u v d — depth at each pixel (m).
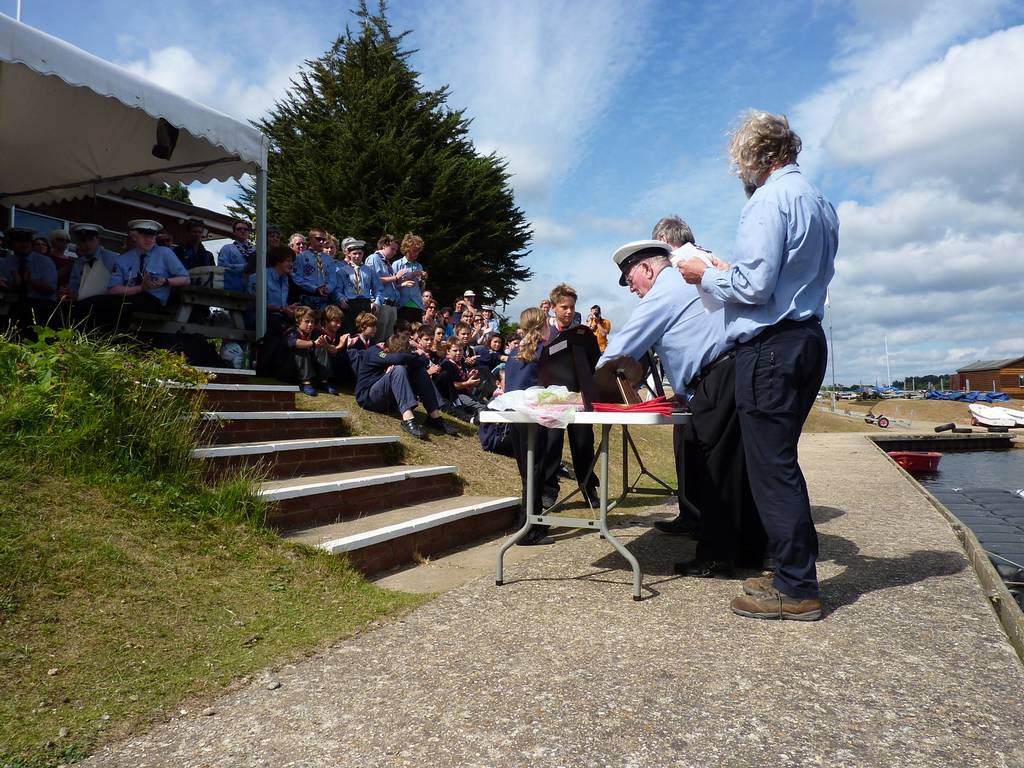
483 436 6.47
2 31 5.03
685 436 3.85
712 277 2.89
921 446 24.80
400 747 1.83
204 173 8.20
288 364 6.72
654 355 4.44
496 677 2.26
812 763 1.67
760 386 2.80
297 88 25.22
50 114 7.63
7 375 3.69
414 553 4.25
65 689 2.16
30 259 7.29
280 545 3.56
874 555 3.90
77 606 2.59
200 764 1.79
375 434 6.25
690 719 1.92
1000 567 4.88
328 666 2.43
